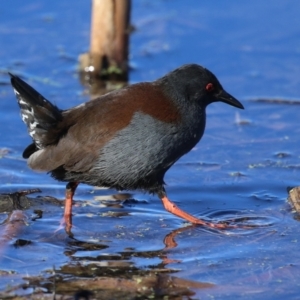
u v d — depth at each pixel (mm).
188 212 12516
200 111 12078
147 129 11484
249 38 20531
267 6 22250
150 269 10359
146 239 11430
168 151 11711
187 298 9562
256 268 10375
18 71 18781
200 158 14594
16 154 14609
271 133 15680
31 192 12914
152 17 21891
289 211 12375
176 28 21250
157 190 12070
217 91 12266
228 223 12016
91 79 18625
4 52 19812
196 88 11898
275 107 16891
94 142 11500
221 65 19109
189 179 13719
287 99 17172
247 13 21922
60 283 9898
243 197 13039
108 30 18438
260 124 16094
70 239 11375
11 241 11234
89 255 10820
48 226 11805
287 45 20078
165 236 11547
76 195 13086
